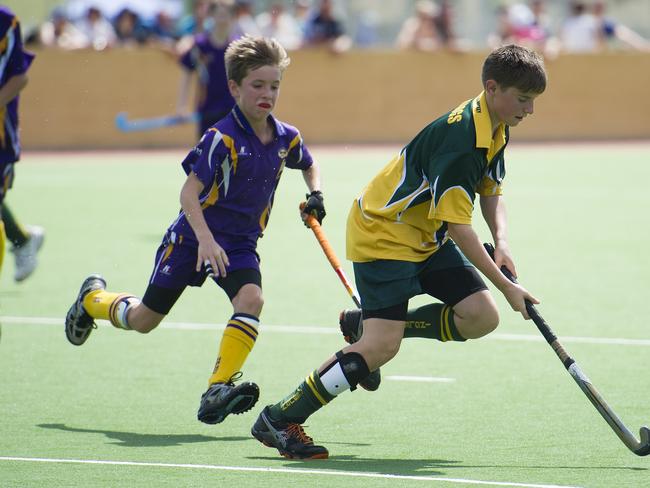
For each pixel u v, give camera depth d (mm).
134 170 66438
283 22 85000
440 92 82625
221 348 17984
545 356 24047
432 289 17953
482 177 17203
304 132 81375
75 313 21109
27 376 22438
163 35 82875
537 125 84500
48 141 77875
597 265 35500
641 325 26906
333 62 81438
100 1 94125
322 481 15656
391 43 105875
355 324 19797
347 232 18047
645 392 21000
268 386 21750
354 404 20484
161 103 78625
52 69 77500
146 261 36125
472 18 104375
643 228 43781
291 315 28266
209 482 15625
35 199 53031
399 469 16328
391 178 17609
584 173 64875
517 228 44125
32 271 30984
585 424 18922
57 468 16359
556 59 84125
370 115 82125
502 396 20891
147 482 15617
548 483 15477
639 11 109750
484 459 16906
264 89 18375
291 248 39094
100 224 44781
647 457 16906
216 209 18859
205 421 17297
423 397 20906
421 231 17531
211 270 18062
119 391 21344
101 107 78188
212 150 18422
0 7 23359
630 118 85312
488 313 17594
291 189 58906
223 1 40781
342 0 105062
